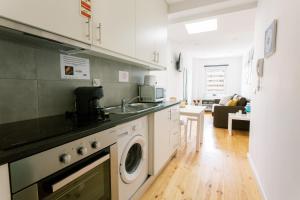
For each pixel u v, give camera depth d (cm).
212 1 239
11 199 64
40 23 88
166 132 215
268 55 165
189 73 695
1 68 105
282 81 129
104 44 132
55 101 137
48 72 131
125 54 158
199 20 287
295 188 102
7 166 62
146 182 176
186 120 321
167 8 255
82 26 113
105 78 187
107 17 134
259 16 219
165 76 419
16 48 111
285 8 126
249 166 231
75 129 95
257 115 209
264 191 164
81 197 98
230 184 190
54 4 95
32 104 121
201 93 784
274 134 143
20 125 105
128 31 161
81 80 158
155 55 217
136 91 246
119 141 132
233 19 296
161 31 234
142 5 184
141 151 170
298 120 101
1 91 105
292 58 112
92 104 135
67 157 82
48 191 75
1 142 74
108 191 118
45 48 127
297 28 105
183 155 268
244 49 557
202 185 188
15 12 78
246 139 347
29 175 69
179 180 198
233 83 726
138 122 159
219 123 442
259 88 201
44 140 77
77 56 153
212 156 264
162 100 266
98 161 101
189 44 493
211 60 755
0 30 86
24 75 116
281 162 126
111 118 129
